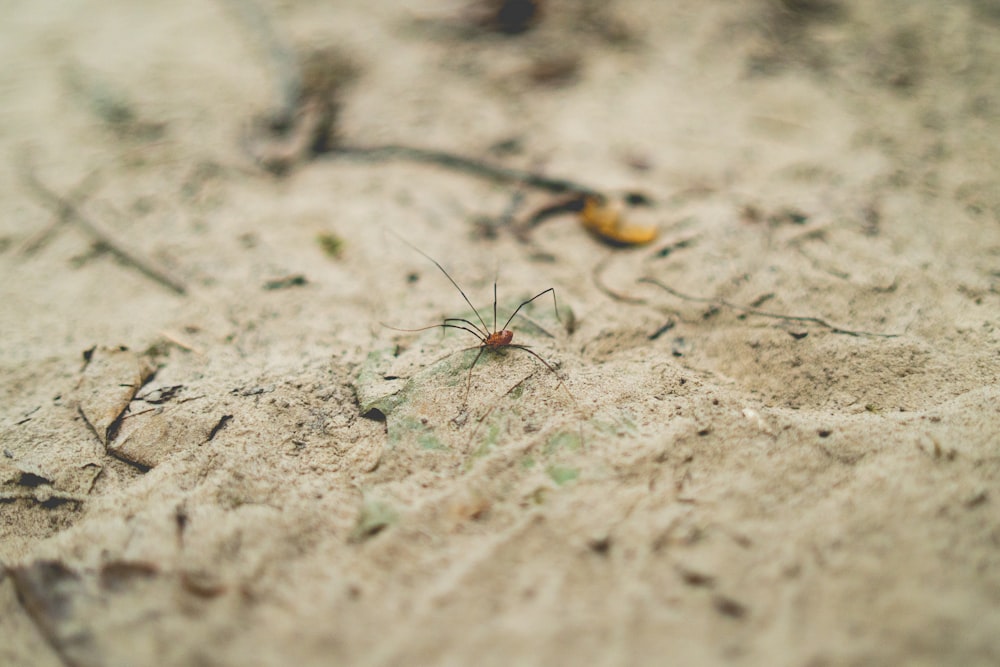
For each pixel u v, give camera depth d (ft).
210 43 1.47
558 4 1.51
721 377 1.06
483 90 1.39
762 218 1.19
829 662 0.90
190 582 0.95
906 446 0.99
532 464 1.00
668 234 1.19
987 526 0.94
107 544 0.97
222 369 1.09
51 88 1.40
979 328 1.07
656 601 0.93
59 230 1.22
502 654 0.92
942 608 0.91
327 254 1.19
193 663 0.92
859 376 1.05
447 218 1.23
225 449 1.03
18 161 1.30
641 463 0.99
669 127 1.33
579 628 0.92
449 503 0.98
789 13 1.46
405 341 1.10
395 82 1.40
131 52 1.46
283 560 0.96
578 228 1.22
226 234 1.22
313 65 1.42
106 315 1.14
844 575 0.93
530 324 1.10
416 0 1.56
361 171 1.29
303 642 0.92
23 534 1.00
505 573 0.95
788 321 1.10
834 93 1.34
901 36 1.41
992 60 1.36
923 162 1.24
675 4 1.49
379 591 0.94
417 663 0.92
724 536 0.95
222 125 1.35
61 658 0.93
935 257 1.13
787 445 1.00
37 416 1.06
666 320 1.11
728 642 0.91
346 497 0.99
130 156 1.31
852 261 1.13
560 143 1.31
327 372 1.08
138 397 1.07
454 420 1.03
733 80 1.38
